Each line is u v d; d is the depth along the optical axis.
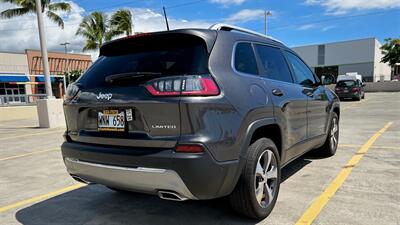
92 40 27.59
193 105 2.78
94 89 3.33
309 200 3.97
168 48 3.26
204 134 2.81
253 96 3.34
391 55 48.28
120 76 3.14
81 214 3.89
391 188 4.29
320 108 5.23
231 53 3.32
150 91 2.93
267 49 4.09
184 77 2.87
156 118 2.89
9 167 6.43
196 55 3.05
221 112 2.94
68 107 3.59
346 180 4.66
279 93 3.83
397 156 5.96
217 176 2.88
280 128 3.78
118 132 3.12
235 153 3.05
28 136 11.09
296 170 5.21
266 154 3.52
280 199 4.01
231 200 3.36
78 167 3.41
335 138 6.20
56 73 47.94
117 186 3.23
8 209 4.13
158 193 2.99
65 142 3.65
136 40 3.44
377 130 9.13
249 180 3.22
